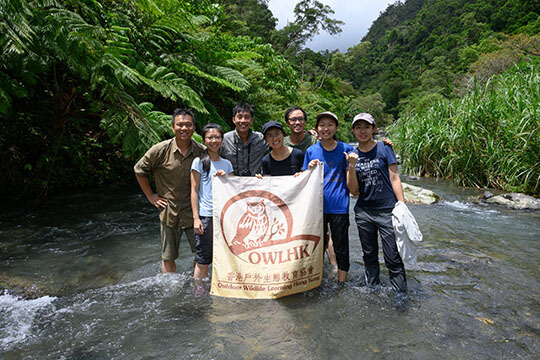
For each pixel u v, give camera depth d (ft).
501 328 7.35
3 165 19.45
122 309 8.34
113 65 14.97
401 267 9.13
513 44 65.31
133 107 16.20
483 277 10.19
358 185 9.70
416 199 21.50
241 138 10.62
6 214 17.13
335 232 9.89
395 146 37.78
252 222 9.23
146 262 11.78
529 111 22.09
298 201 9.32
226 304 8.59
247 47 35.35
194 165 9.77
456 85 68.44
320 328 7.36
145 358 6.37
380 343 6.77
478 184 26.43
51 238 14.03
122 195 22.39
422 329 7.30
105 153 26.66
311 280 9.19
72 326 7.55
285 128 33.94
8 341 6.97
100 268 11.22
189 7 26.43
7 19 12.42
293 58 133.39
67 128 23.84
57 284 10.00
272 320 7.73
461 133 26.68
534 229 15.35
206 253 9.89
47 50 15.47
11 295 9.20
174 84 18.28
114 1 20.51
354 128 9.51
